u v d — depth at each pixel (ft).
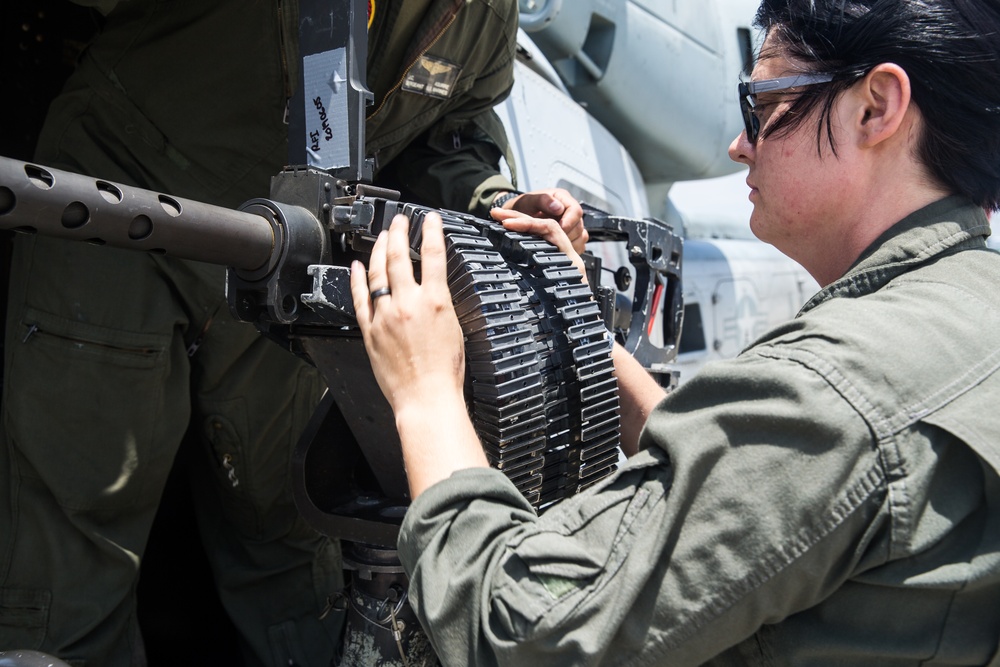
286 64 4.62
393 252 3.07
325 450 4.13
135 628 5.05
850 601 2.50
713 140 11.50
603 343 3.91
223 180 5.00
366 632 4.11
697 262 11.77
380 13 4.87
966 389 2.45
